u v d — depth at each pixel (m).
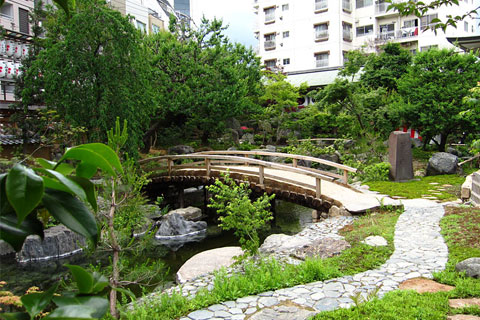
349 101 20.33
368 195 11.02
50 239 10.28
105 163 0.86
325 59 37.72
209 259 8.01
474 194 10.23
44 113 13.67
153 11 32.53
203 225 13.43
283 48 40.19
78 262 9.84
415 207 10.02
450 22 3.23
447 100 18.09
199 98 19.30
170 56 19.53
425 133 19.67
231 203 7.53
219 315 4.76
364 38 37.25
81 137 14.95
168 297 5.35
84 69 14.31
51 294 0.77
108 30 14.34
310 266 5.84
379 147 17.50
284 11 39.91
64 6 0.85
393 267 6.06
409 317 4.24
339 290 5.30
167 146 24.19
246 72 25.75
